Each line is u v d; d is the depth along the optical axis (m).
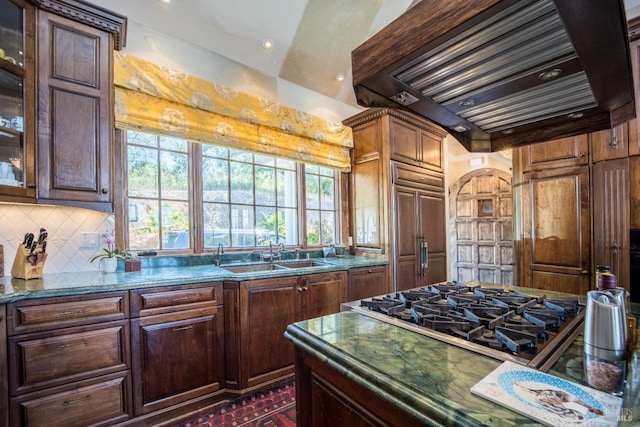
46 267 1.99
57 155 1.78
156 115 2.20
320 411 0.98
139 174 2.35
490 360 0.79
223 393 2.11
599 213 2.20
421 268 3.38
